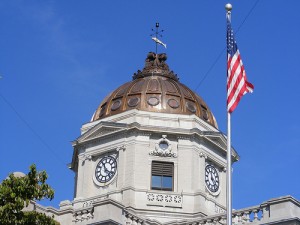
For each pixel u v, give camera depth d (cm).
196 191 5175
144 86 5725
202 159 5375
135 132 5322
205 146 5453
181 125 5447
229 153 3150
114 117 5556
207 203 5225
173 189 5206
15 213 3114
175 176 5241
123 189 5116
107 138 5441
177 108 5581
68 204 4516
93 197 5256
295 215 3925
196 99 5809
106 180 5334
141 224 4438
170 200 5122
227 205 3033
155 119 5450
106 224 4116
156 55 6194
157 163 5284
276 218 3928
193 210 5109
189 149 5334
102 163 5403
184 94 5744
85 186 5372
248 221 4091
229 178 3086
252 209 4097
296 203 3975
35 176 3186
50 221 3219
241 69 3322
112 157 5381
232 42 3416
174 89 5741
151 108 5544
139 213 5031
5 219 3056
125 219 4303
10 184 3144
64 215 4388
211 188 5434
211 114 5859
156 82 5778
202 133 5400
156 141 5331
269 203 4009
